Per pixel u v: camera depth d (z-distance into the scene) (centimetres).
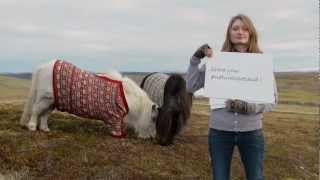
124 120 1199
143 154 1058
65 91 1088
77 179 905
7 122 1180
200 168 1053
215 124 567
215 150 568
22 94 4159
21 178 873
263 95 562
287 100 4491
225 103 561
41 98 1101
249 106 554
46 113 1129
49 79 1091
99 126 1255
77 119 1323
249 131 560
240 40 573
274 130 1692
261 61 565
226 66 568
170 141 1159
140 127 1193
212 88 566
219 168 562
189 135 1357
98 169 948
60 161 959
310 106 3791
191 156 1116
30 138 1048
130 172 955
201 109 2452
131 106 1175
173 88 1168
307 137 1593
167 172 991
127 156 1031
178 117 1162
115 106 1140
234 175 1070
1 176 864
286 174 1170
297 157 1320
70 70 1099
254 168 564
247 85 563
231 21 580
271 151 1335
